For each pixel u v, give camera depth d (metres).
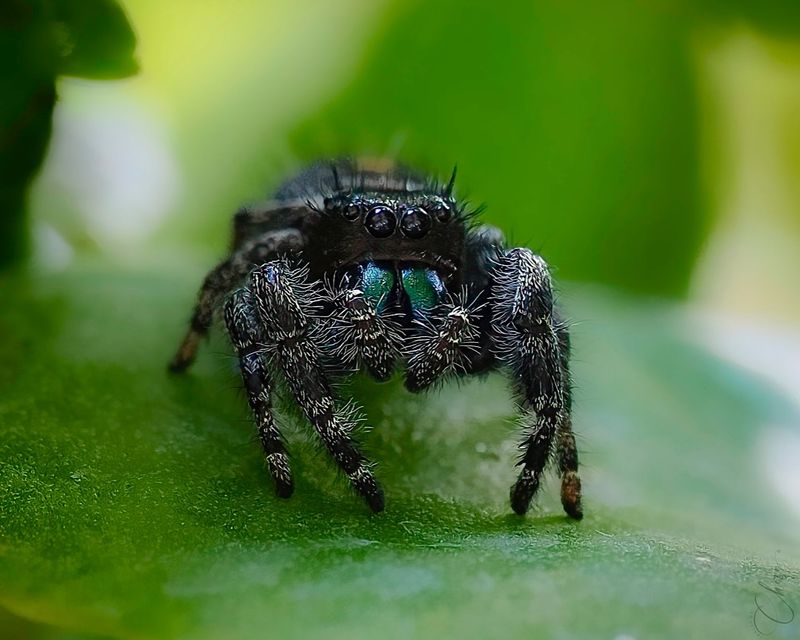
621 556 0.06
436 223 0.07
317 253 0.07
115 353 0.07
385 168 0.07
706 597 0.06
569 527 0.07
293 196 0.07
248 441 0.07
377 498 0.07
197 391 0.07
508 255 0.07
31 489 0.07
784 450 0.08
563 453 0.07
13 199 0.07
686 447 0.07
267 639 0.06
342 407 0.07
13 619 0.06
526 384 0.07
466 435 0.07
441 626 0.06
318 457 0.07
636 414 0.08
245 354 0.07
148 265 0.08
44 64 0.07
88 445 0.07
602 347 0.08
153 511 0.07
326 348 0.07
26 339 0.07
